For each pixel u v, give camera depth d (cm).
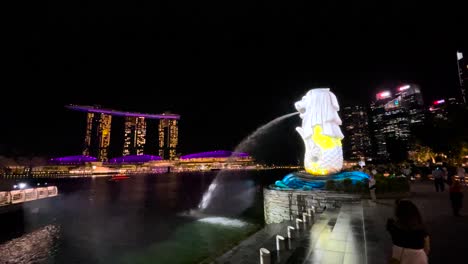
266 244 1405
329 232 1030
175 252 1656
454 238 838
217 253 1398
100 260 1571
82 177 15238
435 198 1647
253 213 2975
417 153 6444
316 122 2312
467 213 1191
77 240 1986
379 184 1767
